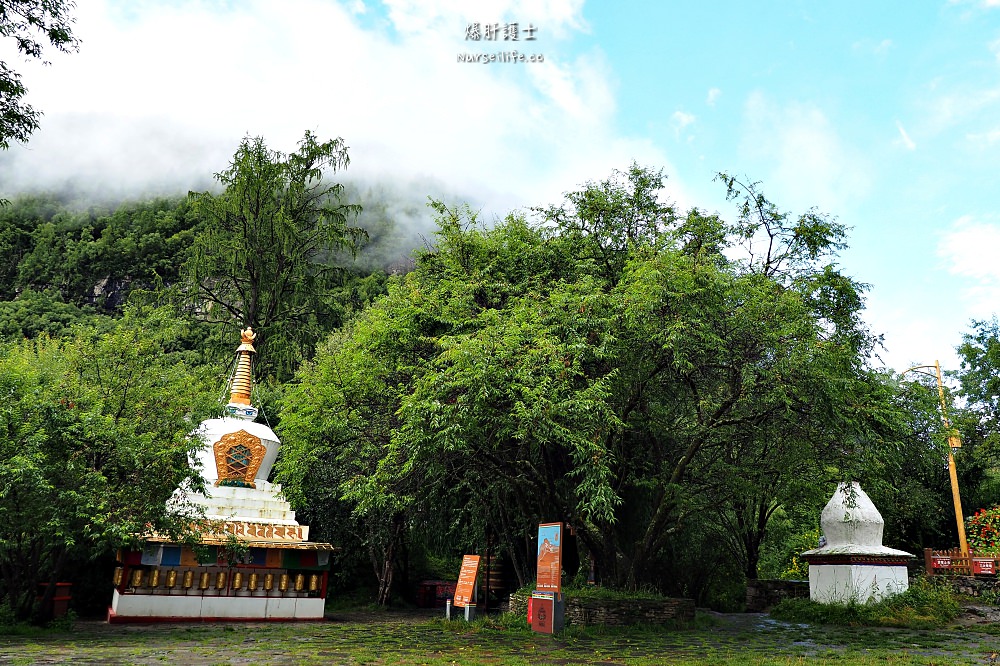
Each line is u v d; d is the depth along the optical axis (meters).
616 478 19.67
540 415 14.48
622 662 12.09
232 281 36.62
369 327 20.62
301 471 21.31
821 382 15.65
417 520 24.38
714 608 27.72
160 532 16.58
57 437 14.89
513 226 21.19
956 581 22.61
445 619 19.03
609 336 15.88
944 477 28.67
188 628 16.91
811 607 20.77
